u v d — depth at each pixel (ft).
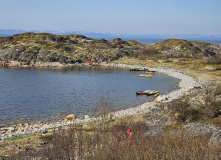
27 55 502.38
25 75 362.33
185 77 341.41
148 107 182.50
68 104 205.87
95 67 480.64
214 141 67.72
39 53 522.88
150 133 102.58
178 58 527.81
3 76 346.33
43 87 276.21
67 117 166.50
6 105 199.21
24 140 108.27
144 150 53.01
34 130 132.26
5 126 148.87
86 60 538.47
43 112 181.88
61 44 624.59
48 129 131.23
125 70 439.22
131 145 59.41
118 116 152.35
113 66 495.82
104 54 579.48
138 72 413.39
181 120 124.06
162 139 66.13
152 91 252.83
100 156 56.95
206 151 52.06
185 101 146.30
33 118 166.81
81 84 299.38
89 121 144.66
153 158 48.73
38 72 398.42
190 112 129.90
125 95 243.60
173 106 142.51
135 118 142.61
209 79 293.23
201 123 113.09
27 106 197.77
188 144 56.95
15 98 223.51
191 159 46.88
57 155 55.06
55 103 208.64
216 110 122.83
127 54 621.31
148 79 340.80
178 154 49.08
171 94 235.81
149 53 595.06
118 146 59.47
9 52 507.30
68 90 262.06
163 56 560.61
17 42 577.02
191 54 569.64
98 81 322.96
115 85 295.48
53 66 486.79
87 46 643.86
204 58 549.13
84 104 206.18
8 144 102.06
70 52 563.48
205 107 129.80
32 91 254.68
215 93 157.17
